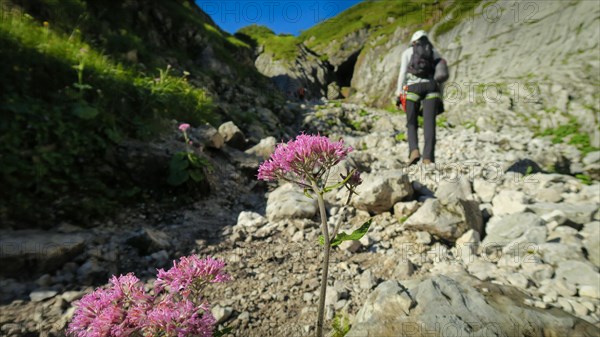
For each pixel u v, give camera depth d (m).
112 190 4.77
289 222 4.32
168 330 1.26
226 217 4.99
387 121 15.41
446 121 12.43
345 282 3.08
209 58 18.17
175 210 4.95
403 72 6.00
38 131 4.66
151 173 5.31
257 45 42.09
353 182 1.51
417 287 2.52
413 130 5.91
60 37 8.13
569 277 2.82
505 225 3.77
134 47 11.20
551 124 9.80
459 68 15.96
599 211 3.84
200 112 8.73
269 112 13.66
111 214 4.43
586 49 11.78
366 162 6.75
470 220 3.85
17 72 5.39
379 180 4.43
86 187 4.58
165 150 5.79
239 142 8.05
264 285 3.09
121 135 5.76
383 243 3.78
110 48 10.32
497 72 14.09
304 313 2.70
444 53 17.72
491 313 2.23
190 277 1.45
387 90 23.98
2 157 4.17
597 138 8.45
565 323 2.20
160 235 4.00
